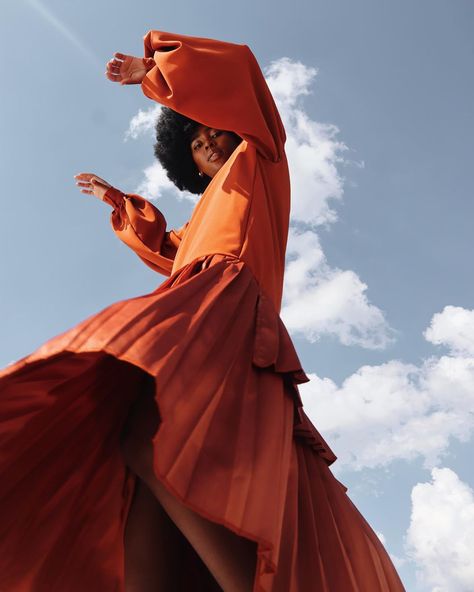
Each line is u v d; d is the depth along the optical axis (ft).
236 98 7.44
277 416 5.56
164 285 6.97
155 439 4.53
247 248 7.04
